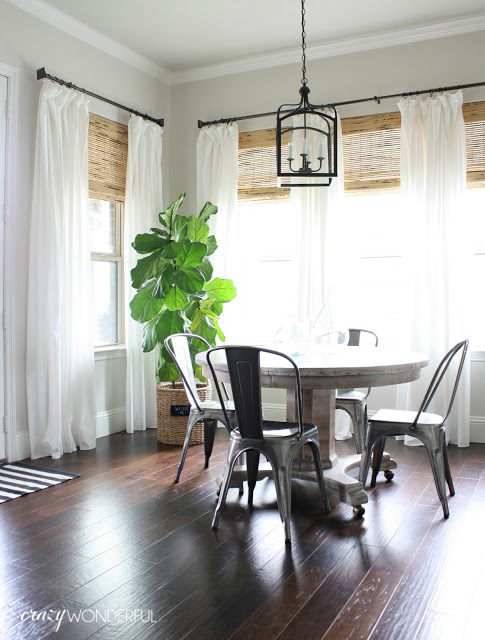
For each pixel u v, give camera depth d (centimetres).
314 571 240
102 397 487
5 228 398
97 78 476
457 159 450
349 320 488
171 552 259
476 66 455
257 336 539
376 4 427
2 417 399
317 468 307
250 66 525
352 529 284
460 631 197
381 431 323
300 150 393
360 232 508
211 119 545
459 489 344
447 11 439
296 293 495
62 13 432
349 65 492
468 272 452
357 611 209
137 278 450
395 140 479
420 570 240
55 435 414
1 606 213
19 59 406
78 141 439
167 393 452
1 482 357
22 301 410
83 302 443
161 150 534
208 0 418
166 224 485
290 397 339
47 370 420
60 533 280
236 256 518
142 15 440
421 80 471
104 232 496
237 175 520
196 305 468
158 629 199
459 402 446
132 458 414
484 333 478
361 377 287
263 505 320
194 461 406
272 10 435
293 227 497
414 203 462
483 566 244
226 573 238
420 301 460
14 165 401
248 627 199
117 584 230
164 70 545
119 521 295
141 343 501
